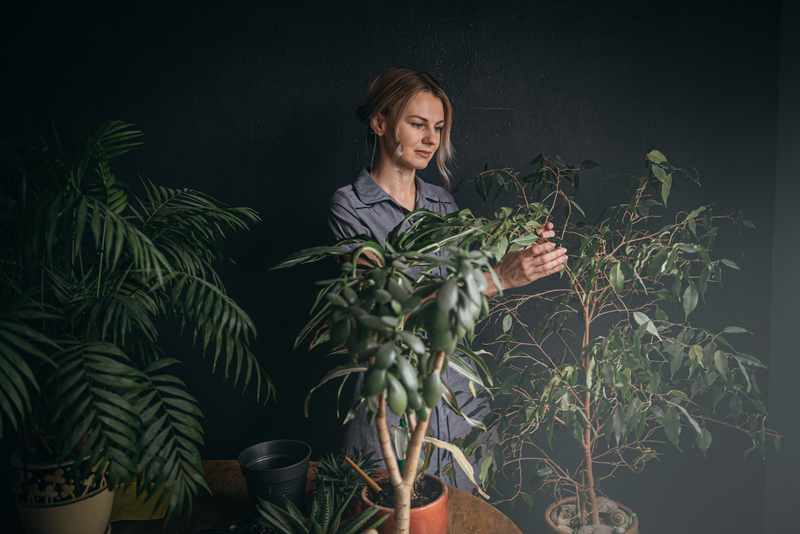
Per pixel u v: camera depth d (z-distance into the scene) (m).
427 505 0.85
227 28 1.71
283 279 1.78
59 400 0.87
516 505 1.83
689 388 1.67
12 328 0.74
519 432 1.36
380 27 1.70
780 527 1.64
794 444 1.59
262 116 1.74
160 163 1.75
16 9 1.70
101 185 1.03
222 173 1.76
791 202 1.58
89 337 0.89
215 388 1.81
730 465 1.70
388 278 0.64
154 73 1.72
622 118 1.71
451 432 1.45
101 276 1.01
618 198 1.72
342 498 0.96
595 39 1.69
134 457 0.80
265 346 1.80
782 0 1.60
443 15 1.70
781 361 1.62
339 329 0.62
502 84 1.72
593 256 1.27
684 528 1.76
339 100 1.73
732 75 1.65
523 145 1.74
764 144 1.63
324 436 1.81
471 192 1.77
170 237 1.10
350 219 1.43
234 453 1.83
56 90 1.72
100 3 1.70
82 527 0.92
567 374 1.25
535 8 1.69
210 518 1.07
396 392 0.58
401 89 1.39
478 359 0.84
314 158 1.75
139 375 0.83
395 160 1.47
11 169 1.71
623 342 1.22
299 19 1.71
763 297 1.65
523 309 1.77
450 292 0.57
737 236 1.33
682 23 1.67
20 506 0.91
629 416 1.20
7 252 0.90
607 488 1.79
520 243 1.12
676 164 1.70
